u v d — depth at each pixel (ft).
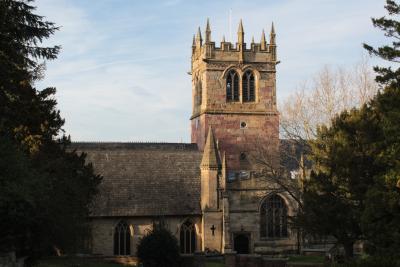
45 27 124.88
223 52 296.10
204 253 217.77
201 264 209.46
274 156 257.55
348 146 159.22
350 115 165.68
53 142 181.27
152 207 247.50
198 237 249.14
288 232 250.78
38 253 140.26
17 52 123.95
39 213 121.49
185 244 248.73
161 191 254.06
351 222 158.30
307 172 237.25
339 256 183.83
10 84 127.95
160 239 211.61
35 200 118.62
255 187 250.16
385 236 127.75
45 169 153.69
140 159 265.13
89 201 203.82
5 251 115.75
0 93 128.36
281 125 270.26
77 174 191.83
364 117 159.94
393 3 130.00
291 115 252.01
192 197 253.85
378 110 144.15
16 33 122.11
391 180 126.00
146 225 246.06
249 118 295.48
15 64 128.47
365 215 130.52
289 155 243.81
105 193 248.32
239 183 250.16
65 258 215.72
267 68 299.99
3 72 123.85
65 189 158.10
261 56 299.99
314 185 166.81
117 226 244.01
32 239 127.65
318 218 164.25
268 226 251.80
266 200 252.21
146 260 211.00
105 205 244.22
